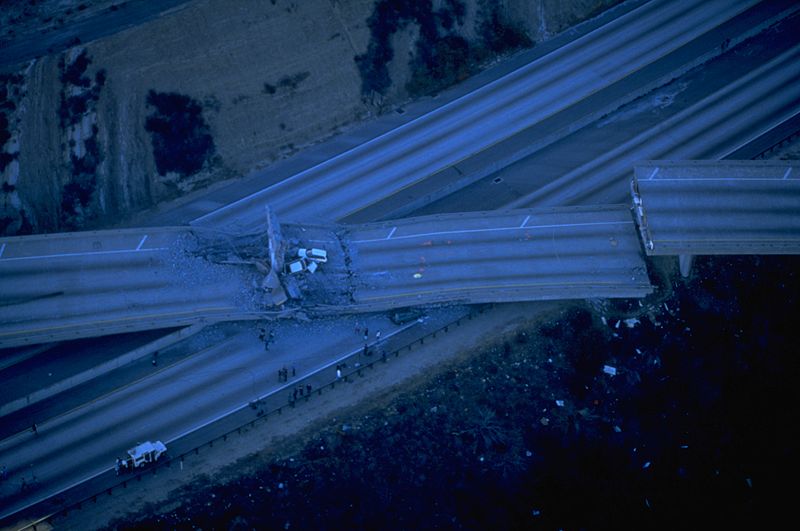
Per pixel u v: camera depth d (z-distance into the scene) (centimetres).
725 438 10425
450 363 10600
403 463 9931
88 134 11850
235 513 9525
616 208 11356
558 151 12438
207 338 10769
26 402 10244
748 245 10700
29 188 11575
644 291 10775
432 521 9650
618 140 12412
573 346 10775
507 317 10950
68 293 10525
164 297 10588
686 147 12181
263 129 12319
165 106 12062
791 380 10700
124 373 10494
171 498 9600
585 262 10969
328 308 10619
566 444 10175
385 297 10712
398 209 11831
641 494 10075
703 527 10006
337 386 10419
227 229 11425
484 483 9869
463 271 10906
